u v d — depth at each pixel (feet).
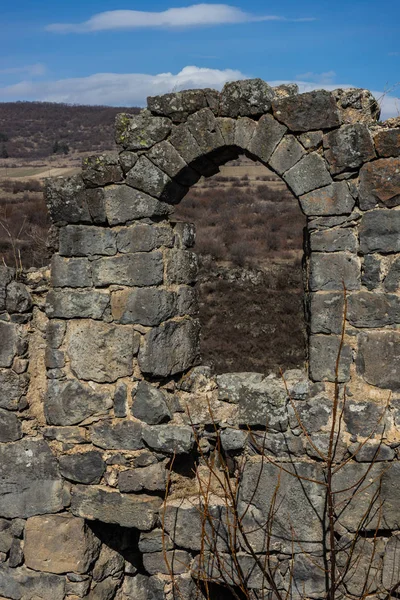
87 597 21.24
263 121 18.54
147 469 20.20
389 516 18.08
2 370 21.22
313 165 18.17
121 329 20.21
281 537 18.92
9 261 55.77
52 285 20.79
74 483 21.09
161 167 19.72
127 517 20.38
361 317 18.06
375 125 18.20
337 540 18.65
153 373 19.99
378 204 17.76
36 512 21.36
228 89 18.76
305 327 20.03
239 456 19.76
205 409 19.85
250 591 19.26
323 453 18.35
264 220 107.14
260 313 60.49
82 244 20.42
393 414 17.97
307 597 18.78
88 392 20.59
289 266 76.33
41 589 21.40
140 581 22.93
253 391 18.97
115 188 20.06
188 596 20.03
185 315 21.29
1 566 21.86
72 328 20.67
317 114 17.95
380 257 17.89
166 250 20.49
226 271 73.56
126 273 20.12
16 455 21.38
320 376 18.45
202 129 19.22
